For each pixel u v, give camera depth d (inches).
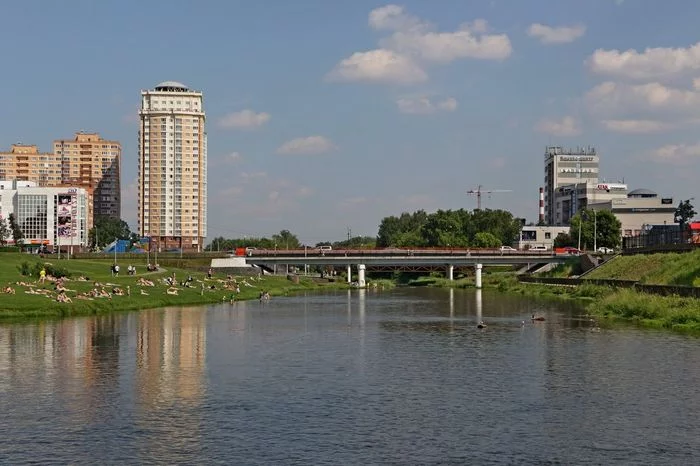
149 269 7490.2
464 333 3750.0
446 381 2418.8
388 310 5324.8
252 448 1691.7
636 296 4795.8
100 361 2795.3
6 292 4589.1
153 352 3026.6
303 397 2182.6
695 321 3944.4
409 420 1923.0
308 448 1691.7
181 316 4586.6
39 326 3821.4
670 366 2669.8
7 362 2751.0
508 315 4822.8
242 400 2144.4
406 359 2876.5
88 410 2023.9
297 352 3068.4
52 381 2409.0
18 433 1806.1
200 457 1630.2
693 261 5708.7
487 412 2006.6
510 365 2723.9
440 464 1587.1
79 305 4584.2
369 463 1592.0
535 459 1622.8
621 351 3036.4
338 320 4488.2
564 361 2800.2
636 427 1861.5
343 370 2630.4
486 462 1603.1
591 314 4788.4
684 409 2032.5
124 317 4411.9
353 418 1945.1
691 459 1622.8
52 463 1589.6
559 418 1941.4
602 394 2214.6
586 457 1635.1
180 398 2169.0
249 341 3408.0
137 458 1622.8
